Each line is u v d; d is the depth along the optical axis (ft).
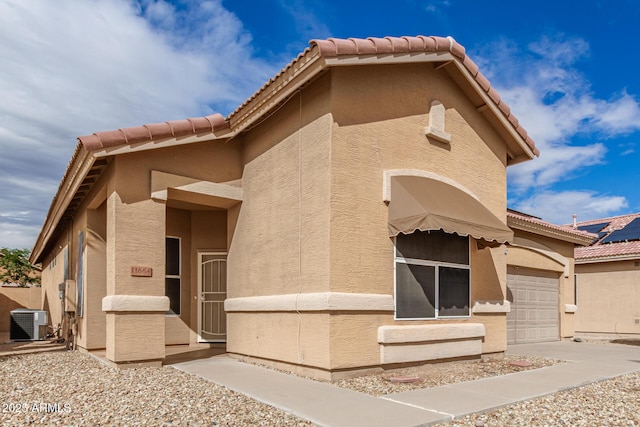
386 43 30.45
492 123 41.83
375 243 30.78
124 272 31.91
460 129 38.47
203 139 35.86
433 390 26.13
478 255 38.45
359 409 21.81
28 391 25.70
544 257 56.59
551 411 22.76
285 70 30.76
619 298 67.46
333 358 27.91
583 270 72.13
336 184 29.40
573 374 31.96
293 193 32.50
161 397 24.09
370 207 30.91
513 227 51.44
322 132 30.19
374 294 30.19
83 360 35.91
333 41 28.45
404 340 30.81
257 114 34.60
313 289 29.71
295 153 32.60
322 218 29.45
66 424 19.81
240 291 37.83
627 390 27.89
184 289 45.47
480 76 37.93
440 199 32.35
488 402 23.45
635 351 46.32
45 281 82.38
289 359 31.09
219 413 21.35
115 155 32.22
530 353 43.93
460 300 36.11
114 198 32.14
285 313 31.91
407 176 33.14
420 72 35.40
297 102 32.94
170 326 44.34
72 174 36.68
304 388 26.11
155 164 34.19
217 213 46.98
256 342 34.73
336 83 30.17
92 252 39.55
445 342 33.99
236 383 27.37
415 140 34.40
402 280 32.01
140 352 31.99
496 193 41.83
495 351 39.19
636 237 69.56
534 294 55.52
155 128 33.22
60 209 44.50
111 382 27.53
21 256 122.52
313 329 29.19
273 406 22.47
